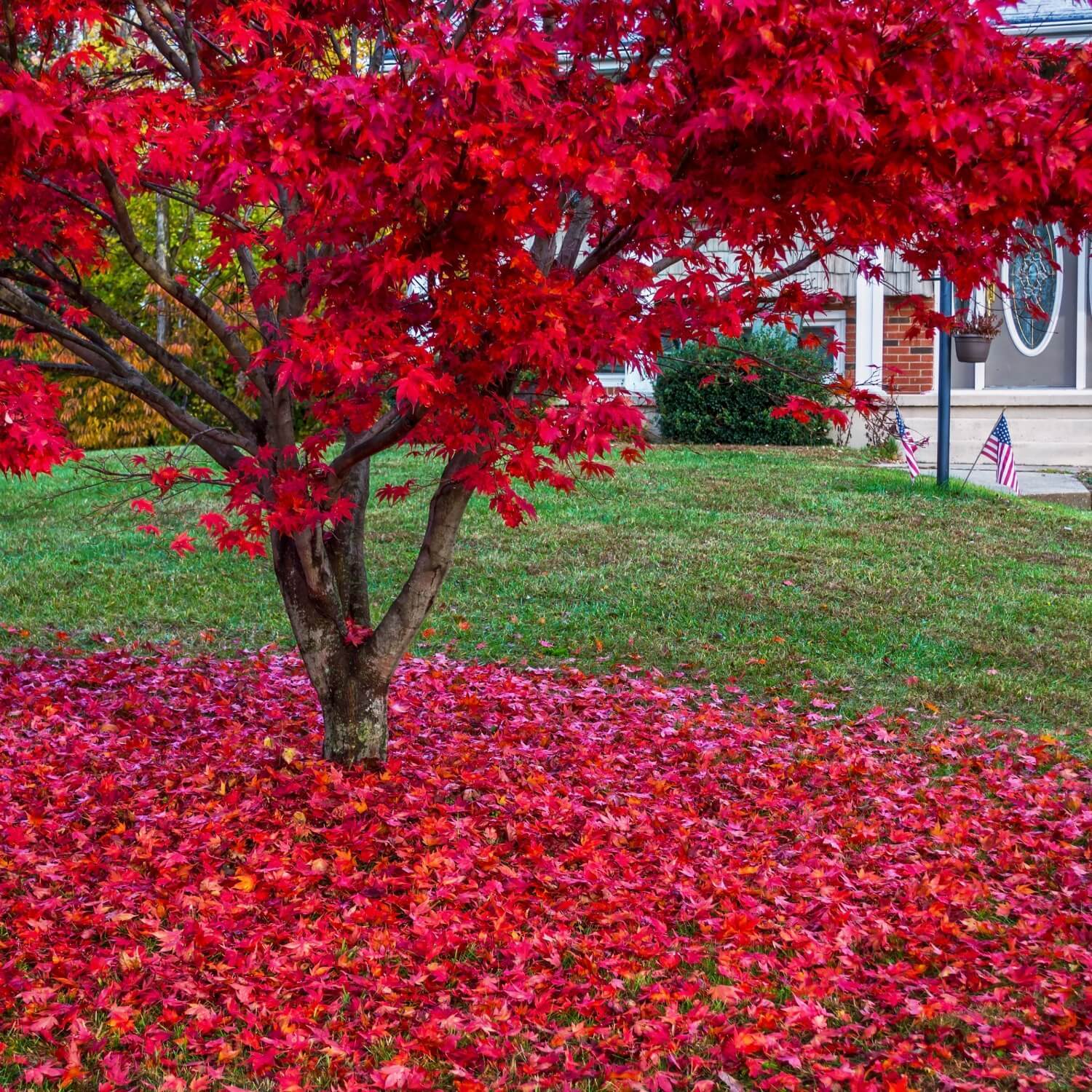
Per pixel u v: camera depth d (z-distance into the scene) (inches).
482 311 149.6
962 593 375.9
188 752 239.3
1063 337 666.8
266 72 142.8
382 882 178.4
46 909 167.3
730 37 125.8
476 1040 140.5
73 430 671.1
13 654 315.9
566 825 205.3
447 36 156.4
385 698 223.8
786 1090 131.3
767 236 162.4
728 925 170.4
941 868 194.9
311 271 162.4
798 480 530.9
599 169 133.5
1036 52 146.3
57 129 130.3
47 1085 131.6
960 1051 141.4
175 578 390.9
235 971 153.5
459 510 206.2
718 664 320.5
